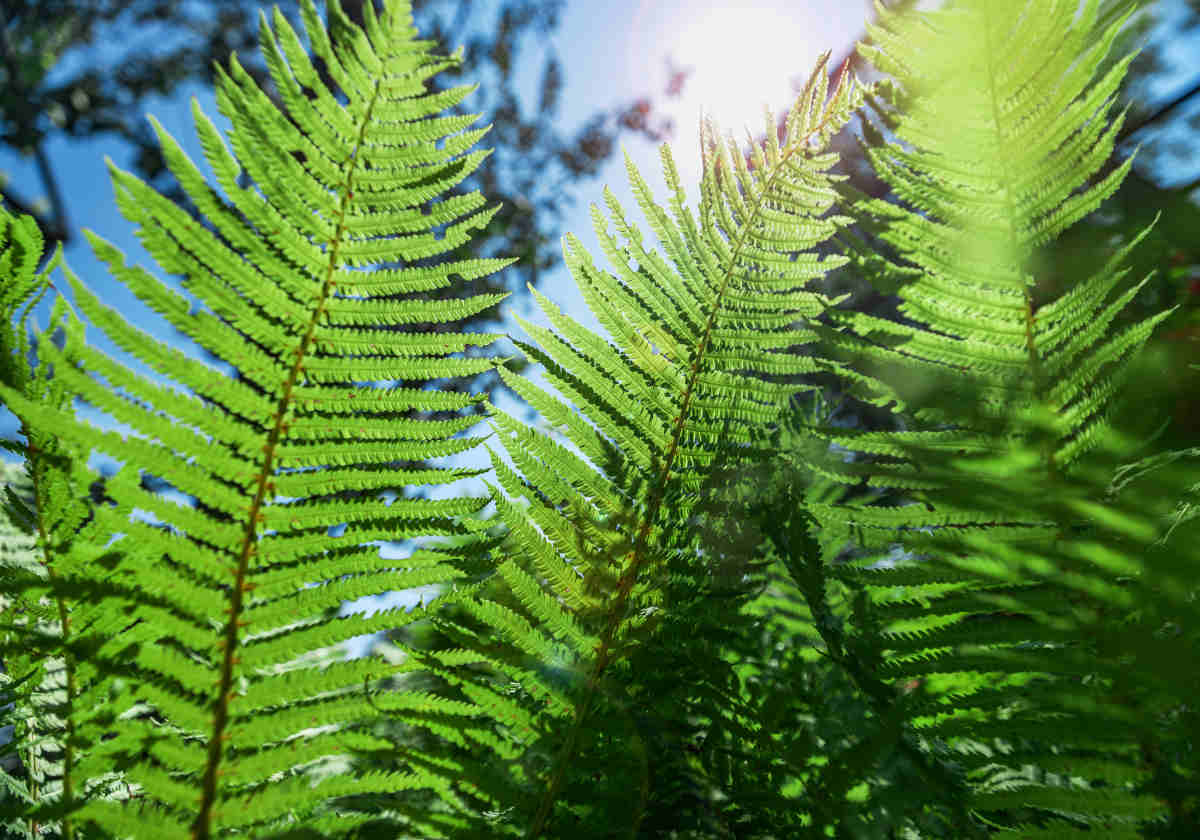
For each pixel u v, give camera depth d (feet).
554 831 1.79
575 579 2.09
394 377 1.99
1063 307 2.06
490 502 2.04
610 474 2.18
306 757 1.76
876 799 1.77
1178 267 3.72
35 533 1.86
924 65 2.17
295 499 1.87
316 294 1.94
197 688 1.74
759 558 2.22
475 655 1.96
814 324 2.15
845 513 2.03
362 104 2.01
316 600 1.85
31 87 15.62
